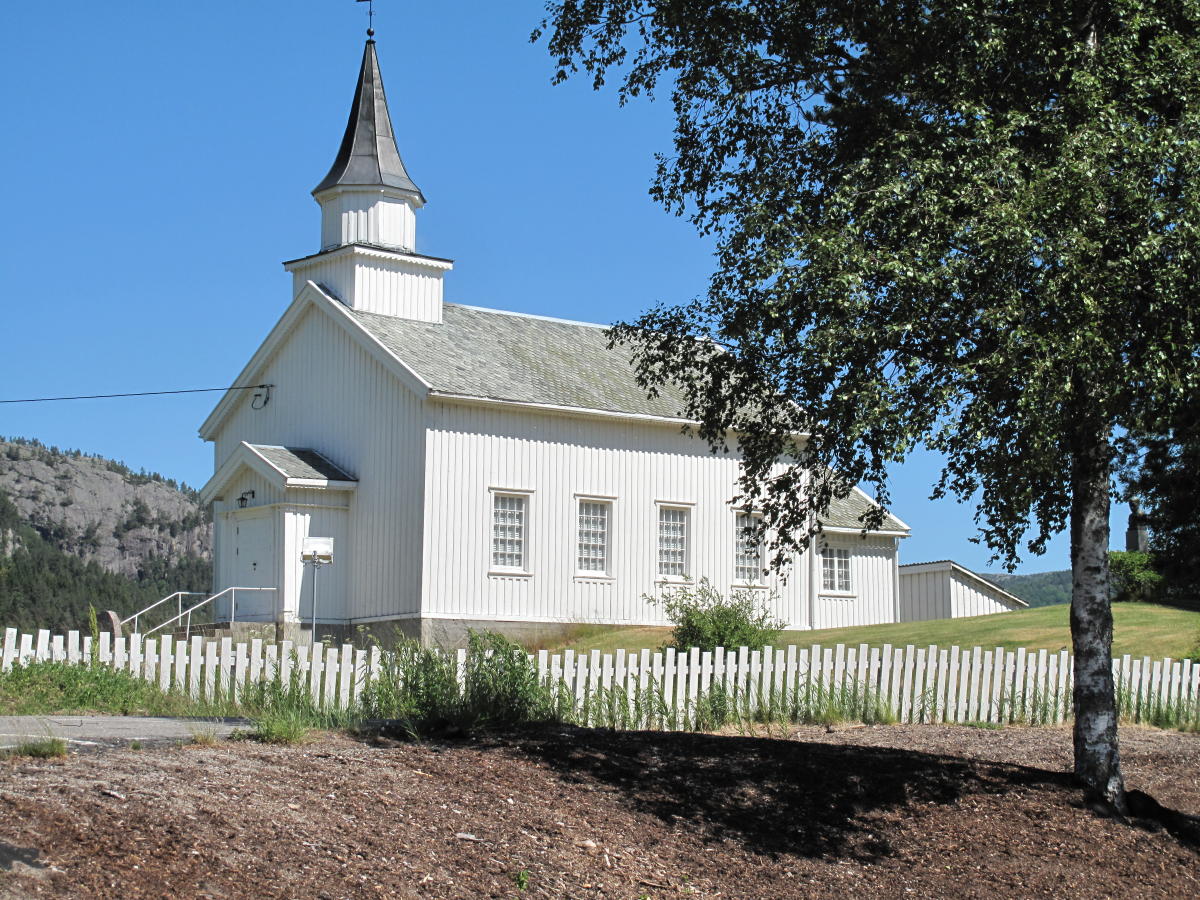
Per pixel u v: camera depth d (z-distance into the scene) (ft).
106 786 30.68
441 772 38.19
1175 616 100.22
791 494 48.16
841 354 39.45
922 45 44.55
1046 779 46.57
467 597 107.86
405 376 108.37
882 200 40.09
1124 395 40.63
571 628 112.27
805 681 65.67
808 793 42.45
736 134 49.55
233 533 117.29
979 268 38.96
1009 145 41.39
